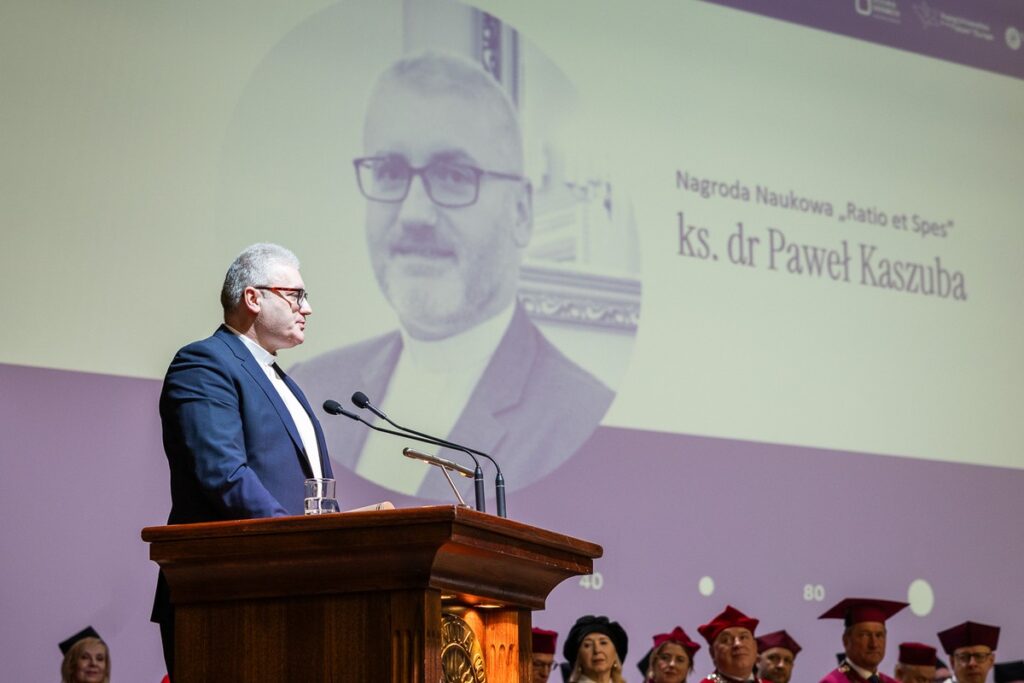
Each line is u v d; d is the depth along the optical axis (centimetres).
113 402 842
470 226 994
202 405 457
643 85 1101
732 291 1112
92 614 815
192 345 479
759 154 1150
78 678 800
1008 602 1186
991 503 1200
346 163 952
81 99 862
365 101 967
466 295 984
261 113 925
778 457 1105
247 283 514
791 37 1186
